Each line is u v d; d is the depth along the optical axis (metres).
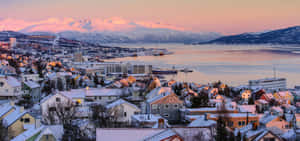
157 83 181.25
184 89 189.00
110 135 46.66
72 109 91.06
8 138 70.50
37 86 145.88
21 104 118.69
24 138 61.28
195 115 101.69
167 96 114.06
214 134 51.28
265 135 50.53
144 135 46.84
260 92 174.38
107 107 95.62
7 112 82.62
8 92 132.88
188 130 49.72
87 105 110.56
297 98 183.50
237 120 81.44
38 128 66.00
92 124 77.50
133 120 81.31
